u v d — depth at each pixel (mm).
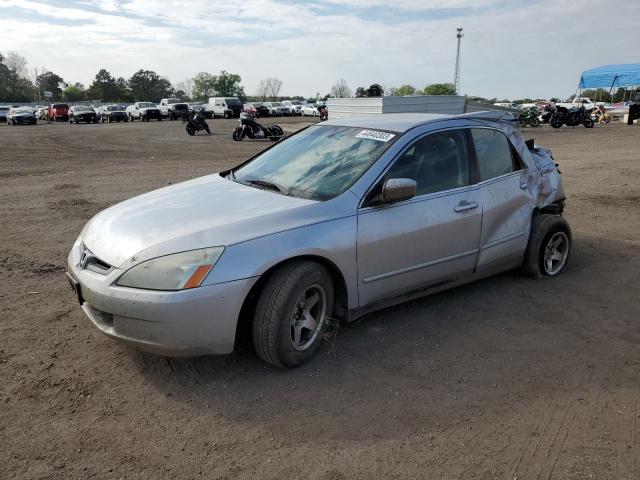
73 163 14602
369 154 4215
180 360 3783
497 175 4879
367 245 3881
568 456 2893
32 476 2697
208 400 3346
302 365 3746
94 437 2996
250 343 3975
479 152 4758
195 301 3234
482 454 2898
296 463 2812
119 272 3359
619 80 47594
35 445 2922
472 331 4312
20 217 7867
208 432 3051
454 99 23031
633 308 4820
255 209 3762
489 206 4684
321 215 3734
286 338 3537
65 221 7664
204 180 4758
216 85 106125
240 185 4391
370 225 3902
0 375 3559
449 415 3227
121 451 2887
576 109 31922
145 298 3238
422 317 4551
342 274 3797
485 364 3816
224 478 2705
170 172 12812
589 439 3031
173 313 3221
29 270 5551
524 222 5125
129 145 20781
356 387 3504
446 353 3959
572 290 5215
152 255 3338
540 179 5379
